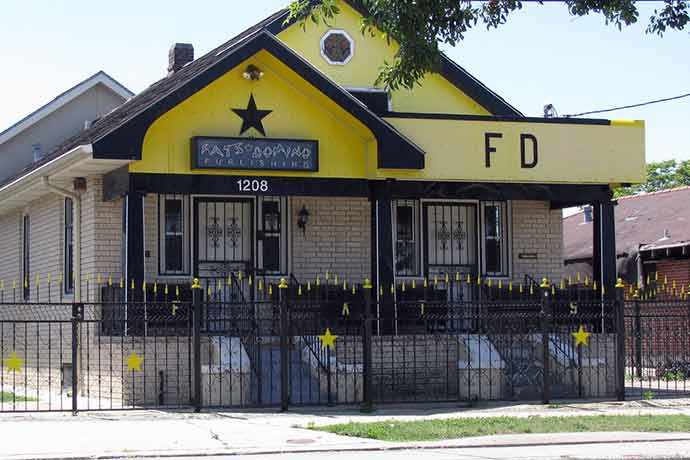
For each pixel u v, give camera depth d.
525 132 19.56
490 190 19.70
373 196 18.84
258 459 12.12
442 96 22.06
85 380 19.20
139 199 17.56
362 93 20.84
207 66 17.62
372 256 18.88
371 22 16.44
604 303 18.12
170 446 12.82
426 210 21.62
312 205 20.73
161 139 17.77
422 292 19.98
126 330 17.31
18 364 16.14
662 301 19.44
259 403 16.73
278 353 18.72
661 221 29.45
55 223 21.81
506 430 13.94
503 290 20.36
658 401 17.58
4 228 25.58
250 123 18.31
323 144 18.66
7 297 24.97
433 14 16.20
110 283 17.94
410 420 14.93
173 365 17.36
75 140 23.73
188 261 19.91
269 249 20.47
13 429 14.07
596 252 20.23
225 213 20.30
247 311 18.81
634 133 20.11
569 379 18.64
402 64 16.55
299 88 18.53
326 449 12.63
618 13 16.36
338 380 17.28
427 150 19.02
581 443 13.15
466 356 18.34
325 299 18.97
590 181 19.81
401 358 18.59
